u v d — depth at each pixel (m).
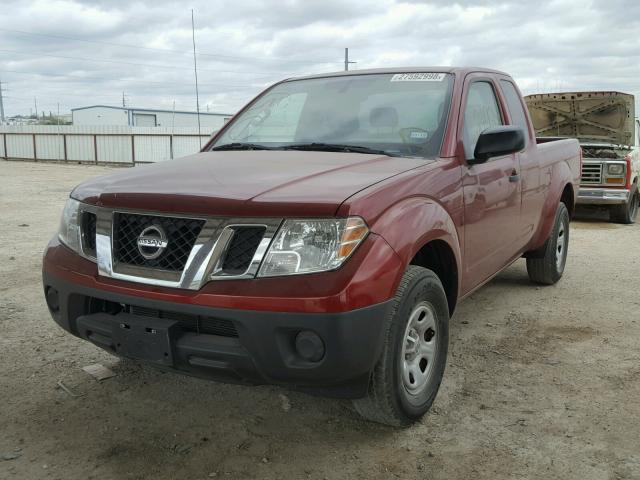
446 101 3.86
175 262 2.76
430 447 3.02
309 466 2.87
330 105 4.15
